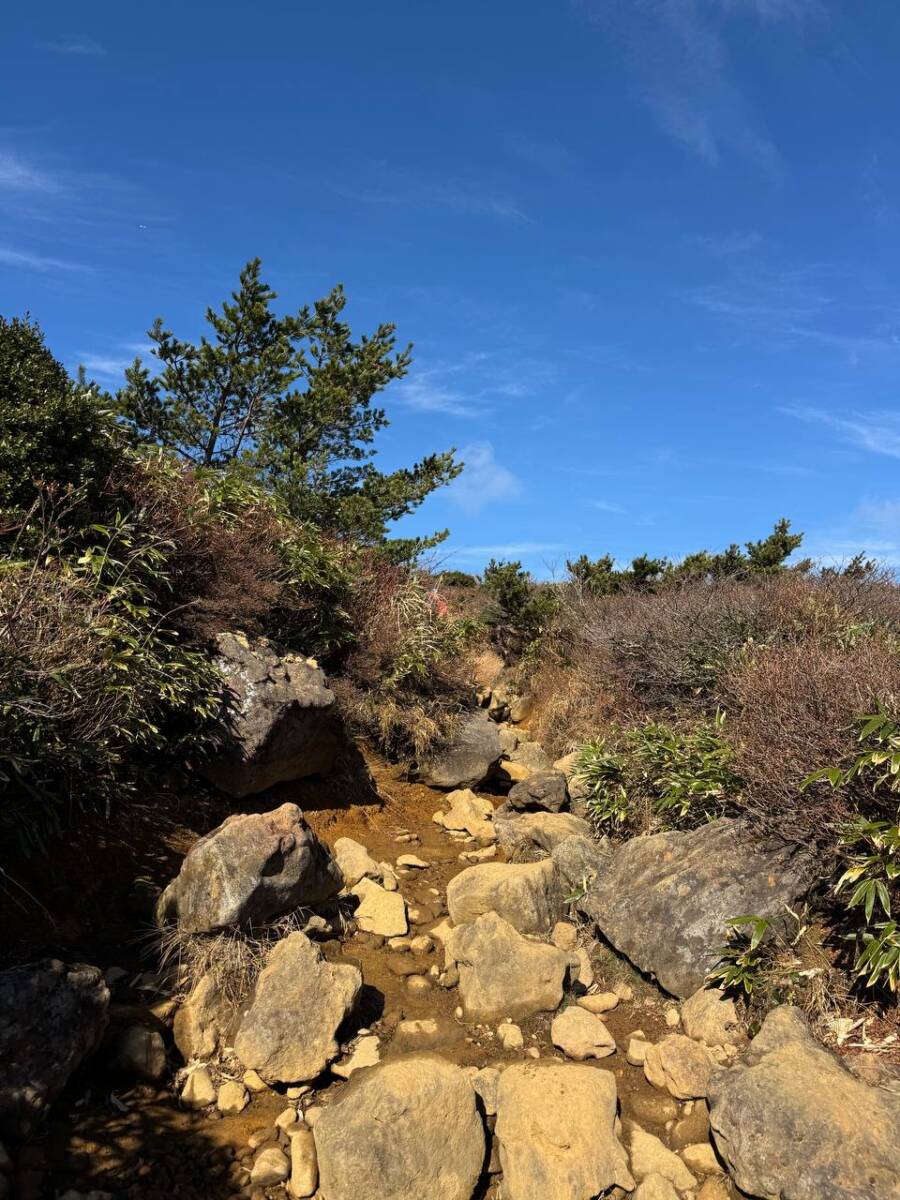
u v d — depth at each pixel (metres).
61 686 4.11
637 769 6.26
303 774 6.52
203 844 4.11
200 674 5.59
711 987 4.18
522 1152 3.02
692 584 10.64
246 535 7.15
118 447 5.98
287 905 4.28
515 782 8.30
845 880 4.15
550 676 10.70
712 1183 3.09
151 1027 3.53
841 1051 3.63
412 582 9.64
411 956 4.68
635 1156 3.18
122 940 4.12
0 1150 2.77
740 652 7.26
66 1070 3.05
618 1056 3.90
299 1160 3.03
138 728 4.98
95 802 4.77
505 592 11.92
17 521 4.98
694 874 4.59
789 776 4.75
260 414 11.09
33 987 3.11
